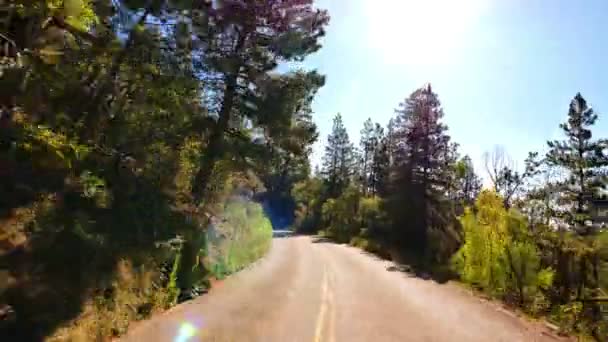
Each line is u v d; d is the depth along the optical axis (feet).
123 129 40.86
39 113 29.81
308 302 38.99
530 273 44.60
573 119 143.02
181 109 48.62
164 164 48.24
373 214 163.73
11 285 21.26
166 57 43.60
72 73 32.30
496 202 57.52
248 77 61.16
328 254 99.14
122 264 30.68
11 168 27.37
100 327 23.90
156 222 39.58
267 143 66.33
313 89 65.62
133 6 39.60
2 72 24.30
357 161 262.88
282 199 324.80
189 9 45.65
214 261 52.03
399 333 29.22
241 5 58.03
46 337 20.22
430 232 118.11
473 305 41.60
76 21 25.03
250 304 36.76
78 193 31.65
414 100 146.00
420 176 141.90
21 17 22.31
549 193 128.36
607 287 42.93
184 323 28.66
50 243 25.66
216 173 63.26
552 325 34.73
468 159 193.57
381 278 59.77
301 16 65.26
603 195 134.92
